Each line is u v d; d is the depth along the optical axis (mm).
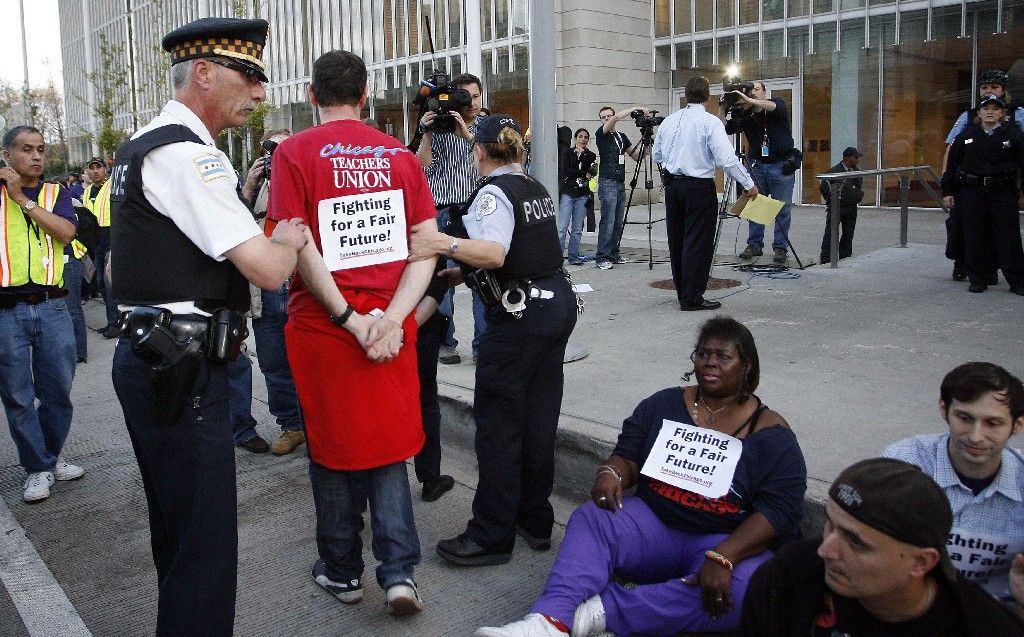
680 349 5879
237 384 5098
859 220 13055
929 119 14406
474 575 3656
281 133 4895
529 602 3439
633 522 3197
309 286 3035
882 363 5297
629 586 3354
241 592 3564
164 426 2633
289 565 3789
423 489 4363
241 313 2754
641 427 3363
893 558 1800
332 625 3311
